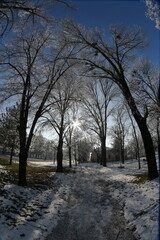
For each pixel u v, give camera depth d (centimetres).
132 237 370
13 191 686
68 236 390
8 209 490
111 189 876
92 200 693
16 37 862
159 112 849
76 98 1264
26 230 394
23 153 875
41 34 880
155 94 916
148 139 870
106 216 507
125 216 492
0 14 523
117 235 387
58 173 1570
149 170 833
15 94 919
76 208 591
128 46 948
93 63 1006
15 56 867
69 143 2470
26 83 907
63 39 950
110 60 960
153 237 334
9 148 2223
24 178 844
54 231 414
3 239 339
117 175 1388
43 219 473
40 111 968
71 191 869
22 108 913
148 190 644
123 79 945
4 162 2108
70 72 1109
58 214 526
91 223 462
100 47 977
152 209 459
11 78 947
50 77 1013
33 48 927
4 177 931
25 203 582
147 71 1057
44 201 642
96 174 1616
